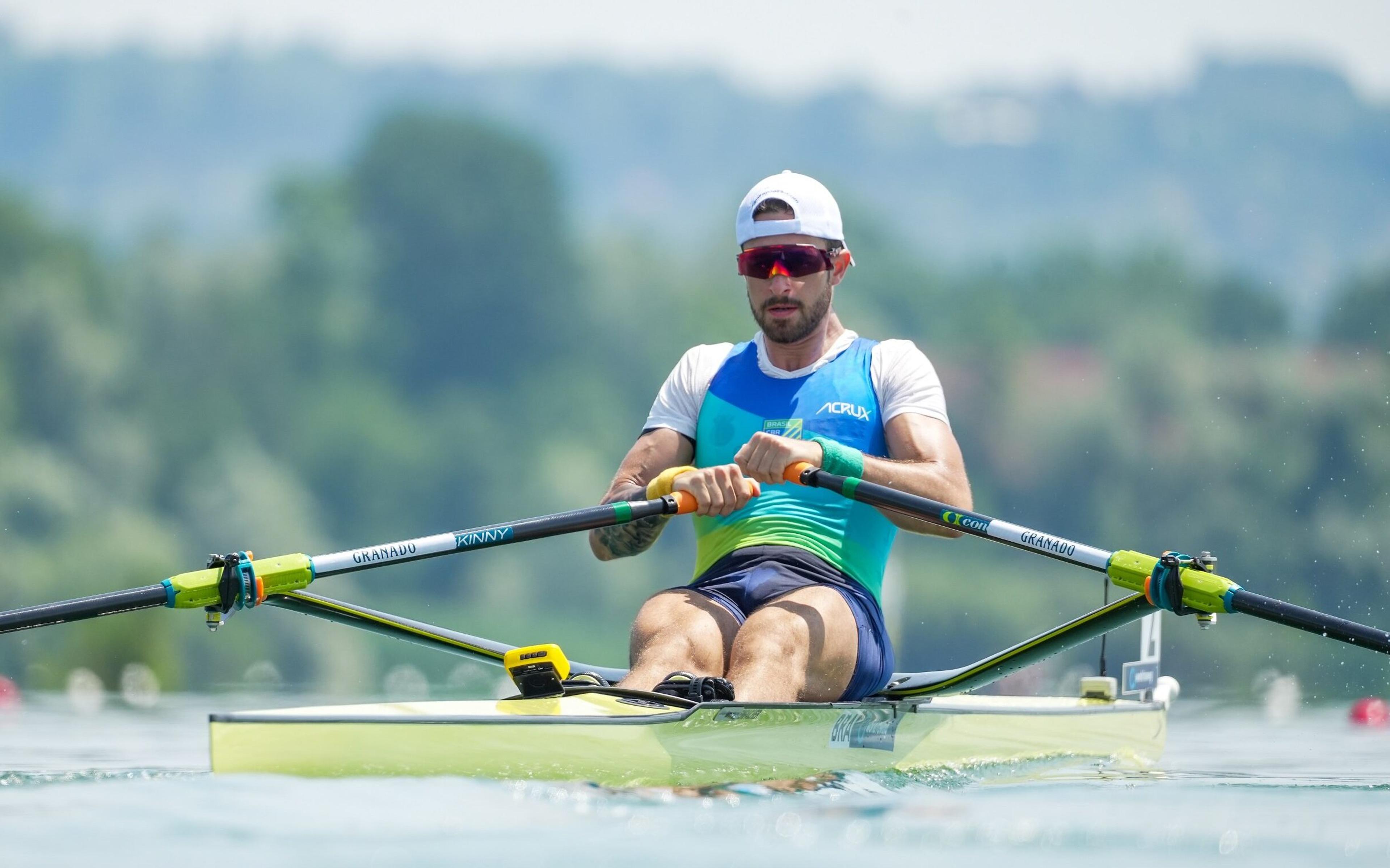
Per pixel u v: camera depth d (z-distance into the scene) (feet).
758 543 67.05
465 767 51.96
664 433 73.20
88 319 552.00
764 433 65.10
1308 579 418.31
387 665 428.56
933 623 474.08
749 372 71.82
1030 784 62.64
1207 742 92.07
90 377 537.24
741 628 61.77
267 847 41.75
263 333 594.24
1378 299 491.72
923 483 66.69
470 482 608.60
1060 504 522.47
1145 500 510.17
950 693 72.95
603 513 64.90
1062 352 568.82
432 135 643.86
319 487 575.79
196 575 60.85
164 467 547.49
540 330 650.43
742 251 70.95
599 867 40.37
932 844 45.16
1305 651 311.68
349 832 43.70
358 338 617.62
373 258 635.66
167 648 226.58
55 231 563.07
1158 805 55.01
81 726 93.56
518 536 64.54
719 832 45.80
